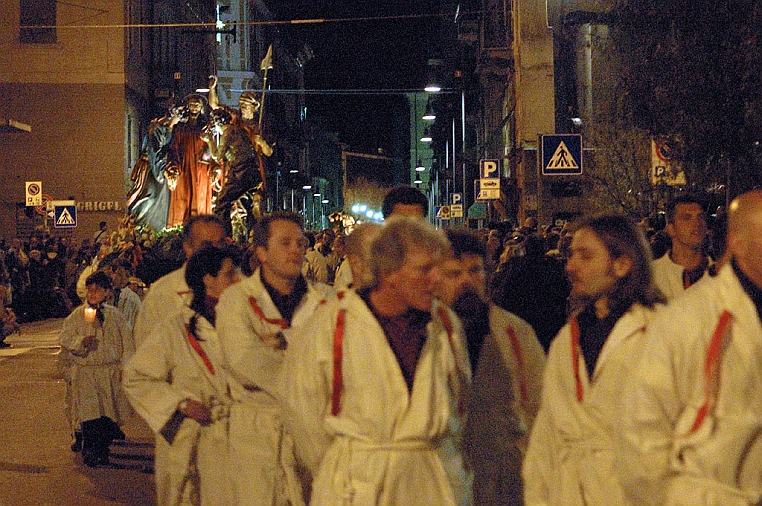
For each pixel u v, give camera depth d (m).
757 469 4.97
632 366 5.39
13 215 63.34
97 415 14.93
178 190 45.09
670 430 5.13
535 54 53.97
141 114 69.69
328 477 6.12
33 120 63.59
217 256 8.92
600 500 5.98
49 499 12.92
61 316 47.19
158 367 8.77
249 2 105.44
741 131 24.19
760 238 4.97
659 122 25.41
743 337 4.97
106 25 63.91
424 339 6.17
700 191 25.80
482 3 77.88
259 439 8.05
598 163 39.22
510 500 6.95
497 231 20.28
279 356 8.02
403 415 6.01
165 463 8.72
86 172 63.72
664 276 9.88
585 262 6.35
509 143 62.34
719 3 24.38
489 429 6.91
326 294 8.42
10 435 17.42
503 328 7.07
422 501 5.99
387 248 6.04
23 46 63.66
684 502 5.00
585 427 6.09
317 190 155.25
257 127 45.59
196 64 89.56
